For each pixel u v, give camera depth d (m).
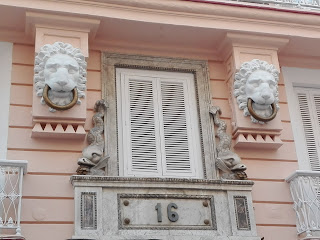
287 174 8.30
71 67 7.55
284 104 8.87
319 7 9.23
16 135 7.63
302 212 7.75
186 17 8.37
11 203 7.04
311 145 8.73
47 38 7.87
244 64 8.33
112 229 7.14
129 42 8.62
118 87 8.38
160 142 8.16
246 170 8.15
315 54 9.19
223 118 8.47
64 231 7.19
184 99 8.55
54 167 7.54
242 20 8.54
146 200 7.42
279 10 8.64
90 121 8.00
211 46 8.84
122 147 7.98
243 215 7.60
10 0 7.73
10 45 8.21
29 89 7.99
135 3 8.15
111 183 7.36
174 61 8.71
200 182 7.62
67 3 7.93
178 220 7.39
